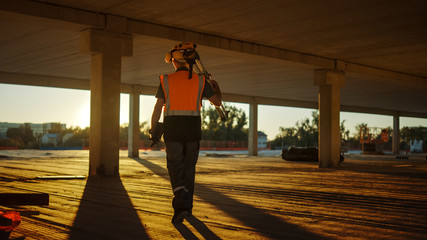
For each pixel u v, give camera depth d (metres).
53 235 3.22
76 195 5.88
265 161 18.88
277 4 9.05
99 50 9.95
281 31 11.41
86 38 10.02
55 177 8.82
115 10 9.71
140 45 13.53
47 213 4.24
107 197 5.64
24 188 6.72
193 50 3.85
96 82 10.16
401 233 3.47
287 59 13.73
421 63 15.77
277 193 6.29
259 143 66.06
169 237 3.19
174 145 3.77
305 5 9.11
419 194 6.33
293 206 4.93
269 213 4.39
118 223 3.73
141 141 41.16
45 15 9.07
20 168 12.02
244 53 12.66
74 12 9.48
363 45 12.97
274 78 20.45
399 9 9.34
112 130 10.05
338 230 3.55
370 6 9.13
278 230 3.51
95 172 9.89
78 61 16.72
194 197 5.73
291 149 19.77
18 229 3.42
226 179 8.87
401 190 6.92
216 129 50.75
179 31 11.23
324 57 14.81
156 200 5.34
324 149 14.98
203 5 9.23
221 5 9.20
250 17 10.12
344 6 9.14
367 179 9.29
